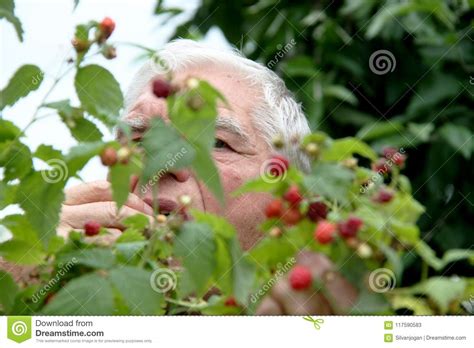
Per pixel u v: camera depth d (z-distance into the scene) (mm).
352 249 1462
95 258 1504
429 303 1546
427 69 4336
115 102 1690
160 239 1557
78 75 1685
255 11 4781
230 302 1729
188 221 1523
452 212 4152
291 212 1535
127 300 1460
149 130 1452
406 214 1551
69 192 2299
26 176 1623
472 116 4238
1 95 1734
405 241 1518
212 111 1457
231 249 1501
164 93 1481
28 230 1710
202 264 1476
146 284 1478
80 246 1671
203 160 1440
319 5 4719
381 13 4289
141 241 1696
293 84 4336
